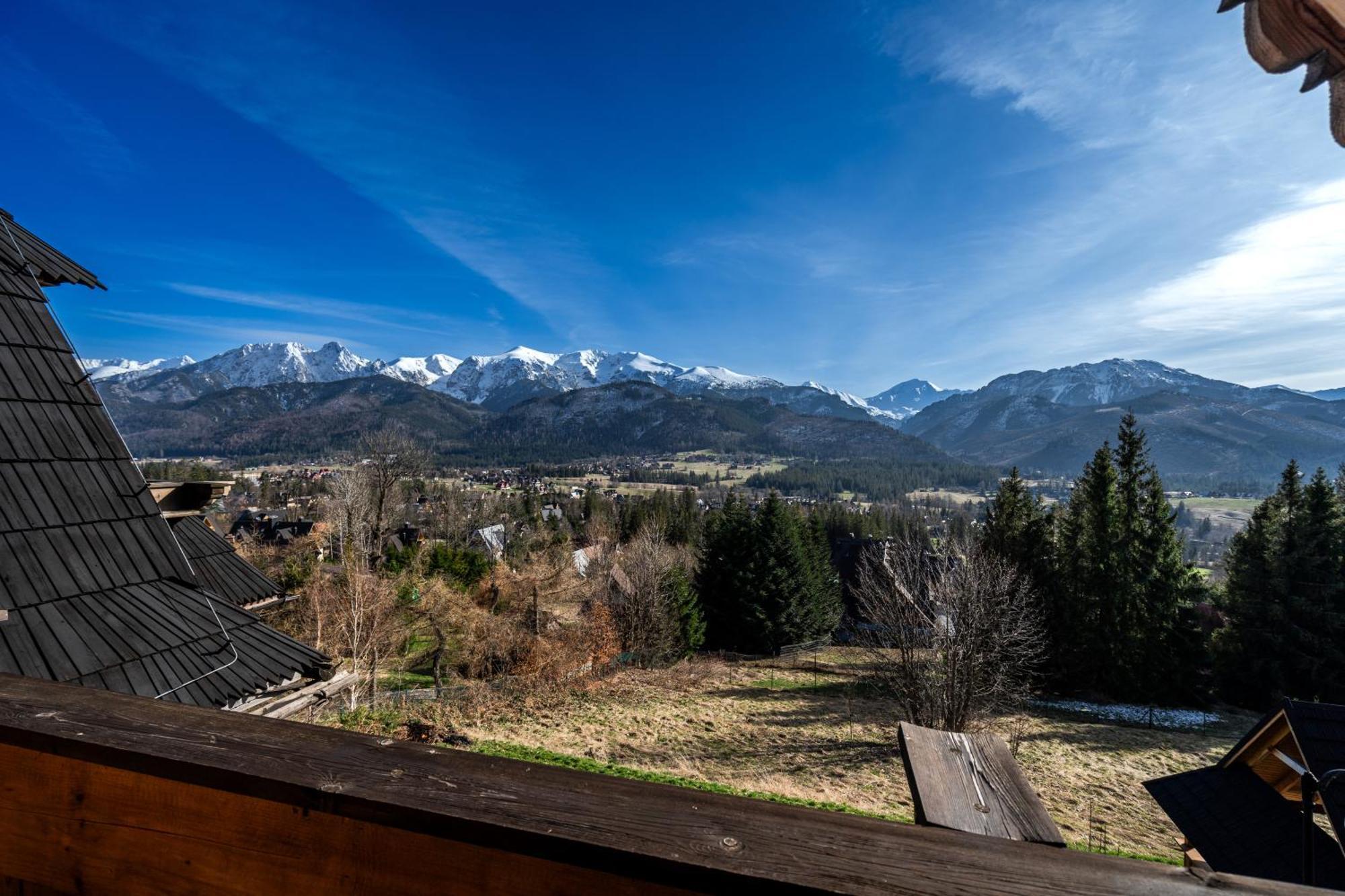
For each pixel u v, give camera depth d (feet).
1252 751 22.91
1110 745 70.38
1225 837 21.47
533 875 2.61
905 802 50.16
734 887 2.21
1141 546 93.66
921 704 56.59
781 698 80.43
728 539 116.47
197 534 25.03
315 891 2.94
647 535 111.75
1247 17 2.81
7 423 14.02
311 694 16.58
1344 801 14.74
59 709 3.58
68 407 15.55
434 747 3.10
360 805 2.74
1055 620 95.81
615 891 2.48
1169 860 43.73
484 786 2.76
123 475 15.94
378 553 92.32
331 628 70.08
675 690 81.71
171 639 14.26
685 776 52.60
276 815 3.02
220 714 3.52
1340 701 83.15
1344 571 87.92
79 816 3.41
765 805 2.60
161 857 3.23
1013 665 66.69
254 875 3.04
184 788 3.20
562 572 104.47
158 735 3.29
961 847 2.35
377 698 65.05
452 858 2.74
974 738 4.19
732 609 113.70
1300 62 2.67
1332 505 88.22
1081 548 96.73
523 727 61.93
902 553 67.72
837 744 62.54
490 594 104.53
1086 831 48.08
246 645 16.01
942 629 57.26
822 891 2.09
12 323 15.37
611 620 94.58
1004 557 97.09
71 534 14.03
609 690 78.43
